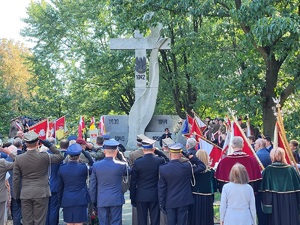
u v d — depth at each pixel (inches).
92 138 689.6
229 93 717.3
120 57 1120.2
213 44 768.3
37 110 1304.1
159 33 863.7
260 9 553.9
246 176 274.1
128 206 516.1
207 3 638.5
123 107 1290.6
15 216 392.5
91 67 1163.9
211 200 341.7
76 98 1258.6
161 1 653.3
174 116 902.4
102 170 321.7
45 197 328.2
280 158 323.9
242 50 724.0
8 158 411.5
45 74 1352.1
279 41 594.2
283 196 316.8
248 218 269.7
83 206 340.8
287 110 778.2
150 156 340.2
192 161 331.9
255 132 770.2
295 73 624.1
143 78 875.4
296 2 594.6
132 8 697.6
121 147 418.6
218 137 685.9
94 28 1300.4
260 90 673.6
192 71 919.0
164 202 321.7
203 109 1133.7
